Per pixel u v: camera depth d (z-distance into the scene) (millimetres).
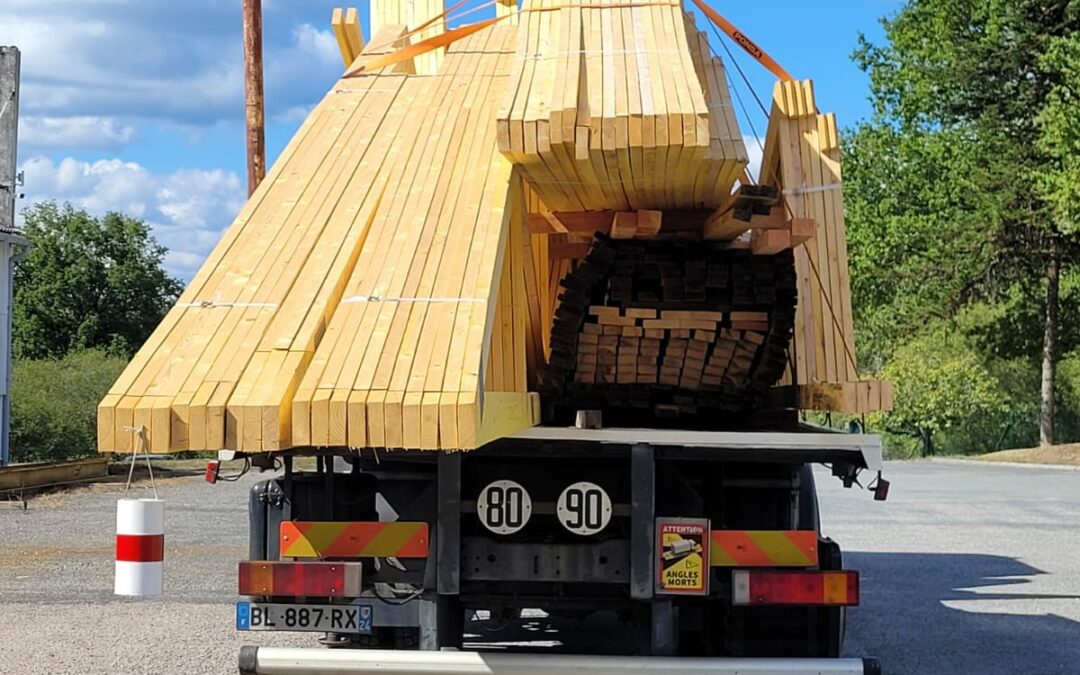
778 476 5836
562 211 6441
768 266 6156
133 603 8750
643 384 6445
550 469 5590
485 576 5340
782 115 6191
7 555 11523
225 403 4254
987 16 33312
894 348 39844
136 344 61156
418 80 6809
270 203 5539
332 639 6469
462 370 4320
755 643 5457
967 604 9023
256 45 12438
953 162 34219
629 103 5094
